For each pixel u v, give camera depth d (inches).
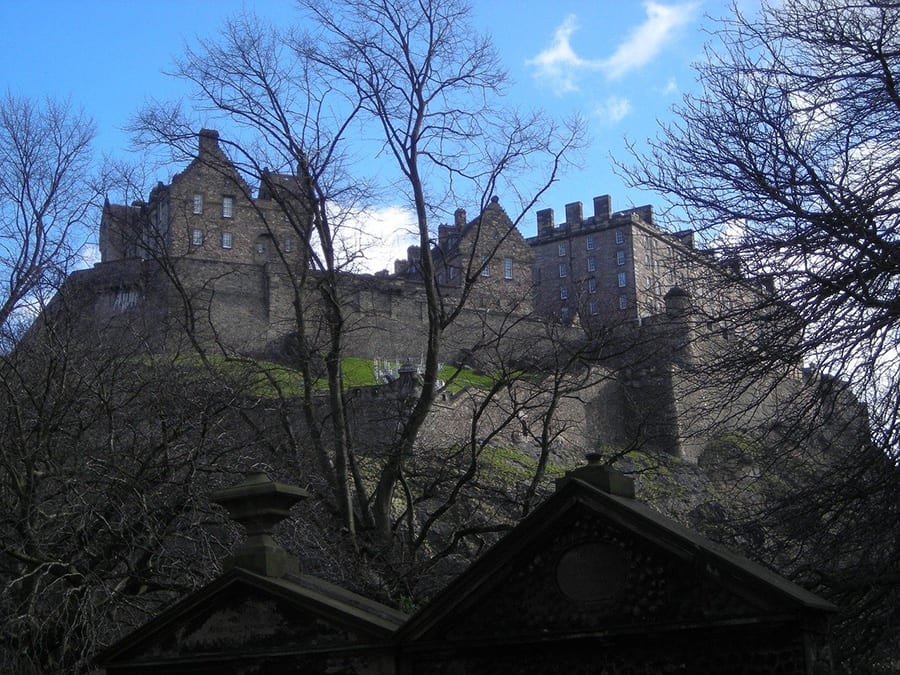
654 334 1010.1
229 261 2999.5
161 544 679.7
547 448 1064.8
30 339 955.3
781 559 699.4
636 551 319.0
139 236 1257.4
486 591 337.1
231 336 2901.1
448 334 2630.4
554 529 331.3
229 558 391.2
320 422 1146.0
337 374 1040.2
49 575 672.4
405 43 1138.0
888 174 677.9
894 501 616.1
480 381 2003.0
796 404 732.7
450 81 1139.9
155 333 1296.8
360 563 868.0
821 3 738.2
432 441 1615.4
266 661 362.9
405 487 1011.3
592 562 325.7
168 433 777.6
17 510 716.7
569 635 320.2
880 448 633.0
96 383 807.1
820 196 694.5
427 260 1118.4
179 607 378.6
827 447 680.4
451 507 1098.7
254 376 1167.6
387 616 376.8
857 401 669.3
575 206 4402.1
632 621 314.7
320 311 1219.9
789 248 691.4
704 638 306.8
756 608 297.4
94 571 658.8
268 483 389.1
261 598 368.2
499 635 331.9
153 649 384.2
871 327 639.1
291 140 1121.4
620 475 343.3
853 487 639.8
